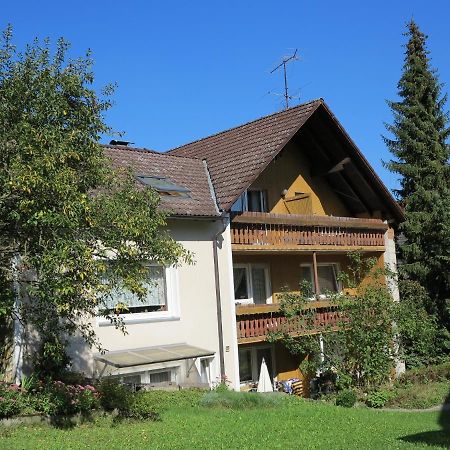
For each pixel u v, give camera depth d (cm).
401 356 2127
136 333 1689
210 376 1845
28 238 927
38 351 1362
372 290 2012
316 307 2123
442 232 2783
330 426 1316
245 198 2236
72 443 1007
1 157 923
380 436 1220
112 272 1017
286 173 2391
